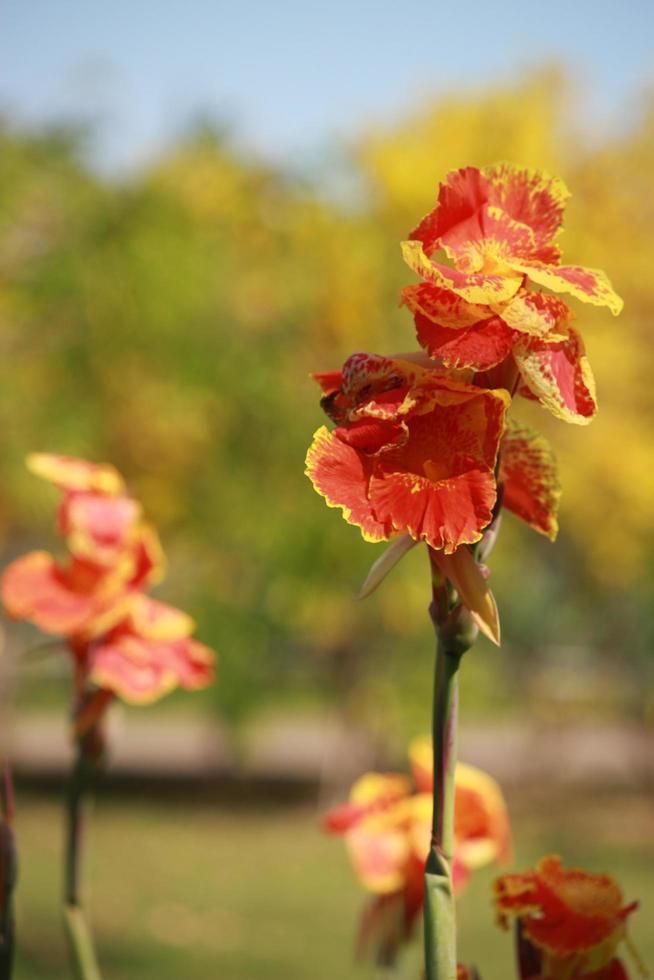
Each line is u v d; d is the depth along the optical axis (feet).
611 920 4.79
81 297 44.09
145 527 7.43
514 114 51.60
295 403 49.32
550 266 3.95
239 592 52.08
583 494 54.95
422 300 3.88
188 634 7.44
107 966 30.42
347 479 3.84
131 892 40.93
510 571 56.85
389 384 3.92
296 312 49.24
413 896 7.39
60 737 79.77
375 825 7.39
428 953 3.88
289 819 58.23
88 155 44.42
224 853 49.44
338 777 60.49
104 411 47.42
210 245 46.60
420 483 3.84
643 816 58.90
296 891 42.11
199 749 78.02
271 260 49.60
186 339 46.62
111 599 7.14
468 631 3.98
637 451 53.72
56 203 44.57
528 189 4.09
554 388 3.83
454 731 3.98
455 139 50.98
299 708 96.58
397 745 56.65
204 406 48.60
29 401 45.98
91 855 47.96
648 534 56.13
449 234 4.07
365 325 50.34
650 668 68.33
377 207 51.37
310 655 57.77
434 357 3.83
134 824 55.67
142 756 75.36
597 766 72.90
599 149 53.72
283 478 50.01
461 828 7.25
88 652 7.14
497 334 3.85
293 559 48.85
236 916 37.58
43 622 7.07
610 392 54.13
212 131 48.14
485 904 38.83
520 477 4.54
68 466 7.54
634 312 53.42
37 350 46.19
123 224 45.09
